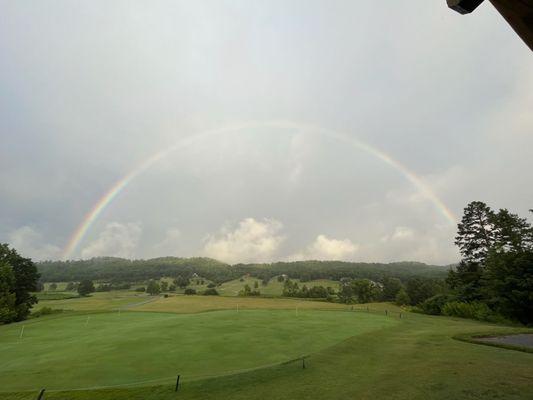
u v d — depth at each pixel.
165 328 35.81
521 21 2.66
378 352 22.41
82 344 28.80
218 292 165.12
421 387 13.98
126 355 23.98
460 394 12.77
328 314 49.19
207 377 18.25
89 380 18.56
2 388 17.55
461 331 28.75
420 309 68.62
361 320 41.91
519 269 43.12
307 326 36.62
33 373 20.14
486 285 54.47
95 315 54.88
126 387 16.94
